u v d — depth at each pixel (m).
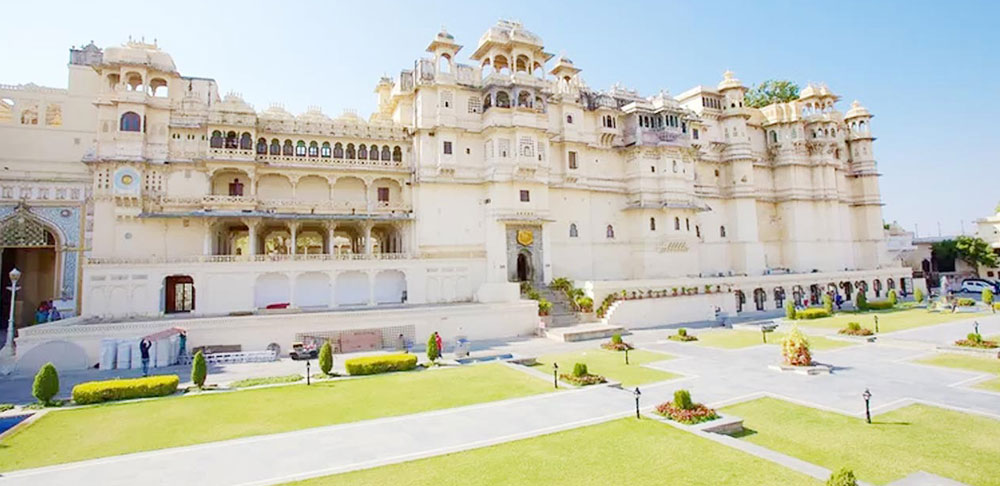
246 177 44.94
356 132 48.34
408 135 50.06
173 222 41.75
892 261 76.62
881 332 34.81
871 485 11.99
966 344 27.55
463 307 39.22
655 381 23.00
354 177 48.53
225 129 43.22
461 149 49.09
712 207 63.50
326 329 34.94
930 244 83.88
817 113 69.44
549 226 51.41
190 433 16.12
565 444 14.50
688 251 58.31
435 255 47.03
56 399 21.03
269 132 45.34
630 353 31.06
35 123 43.47
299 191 47.22
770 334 36.69
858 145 74.88
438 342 30.08
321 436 15.65
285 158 45.50
